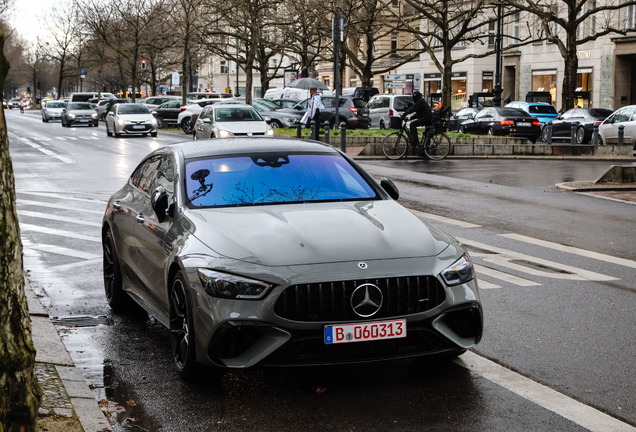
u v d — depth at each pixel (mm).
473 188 15469
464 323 4785
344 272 4500
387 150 22672
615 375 5016
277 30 48500
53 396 4410
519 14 52344
